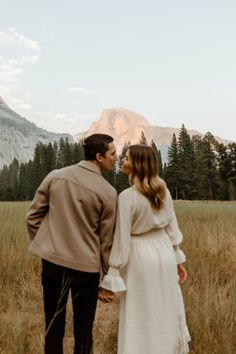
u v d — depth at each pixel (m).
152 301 2.67
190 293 4.11
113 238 2.75
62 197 2.67
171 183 75.62
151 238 2.79
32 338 3.50
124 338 2.66
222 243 6.90
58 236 2.65
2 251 5.83
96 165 2.80
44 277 2.76
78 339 2.74
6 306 4.27
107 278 2.68
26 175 117.56
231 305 3.74
